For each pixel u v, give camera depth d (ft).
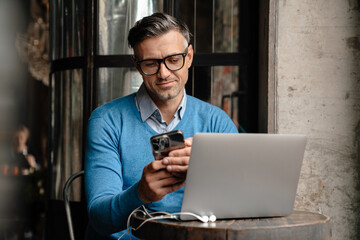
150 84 5.16
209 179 4.03
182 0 7.89
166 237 3.97
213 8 7.80
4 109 27.86
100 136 5.40
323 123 6.62
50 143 9.02
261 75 7.20
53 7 8.99
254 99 7.62
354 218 6.56
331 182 6.59
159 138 4.14
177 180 4.22
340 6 6.63
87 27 8.23
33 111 29.09
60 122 8.73
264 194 4.25
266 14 6.77
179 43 5.13
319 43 6.64
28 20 26.17
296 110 6.62
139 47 5.09
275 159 4.15
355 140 6.59
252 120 7.61
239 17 7.71
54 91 8.95
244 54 7.66
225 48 7.76
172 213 4.39
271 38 6.59
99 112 5.66
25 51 26.48
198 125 5.76
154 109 5.49
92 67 8.21
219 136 3.89
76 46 8.47
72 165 8.48
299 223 4.05
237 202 4.20
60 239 8.54
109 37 8.16
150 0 8.02
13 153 20.24
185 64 5.25
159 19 5.07
